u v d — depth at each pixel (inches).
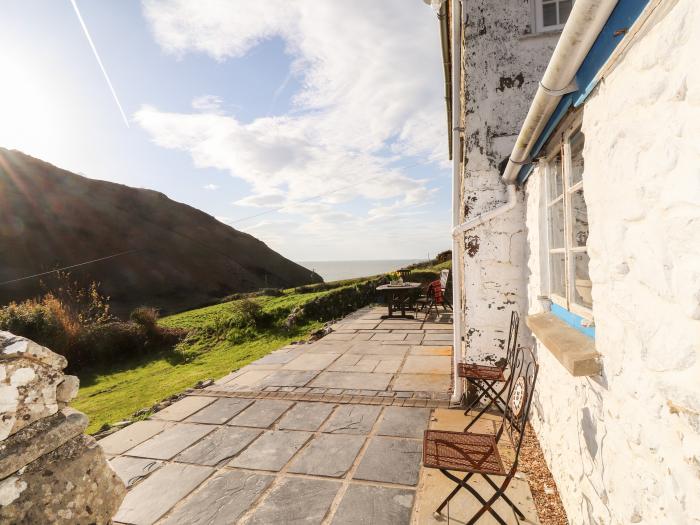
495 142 173.6
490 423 159.2
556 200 120.4
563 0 170.2
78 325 404.5
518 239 170.4
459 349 183.5
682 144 44.0
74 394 56.9
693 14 40.8
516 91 172.1
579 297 102.7
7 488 45.3
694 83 41.2
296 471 133.3
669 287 47.8
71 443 54.6
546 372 125.9
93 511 54.5
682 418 45.6
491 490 115.0
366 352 283.7
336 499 116.5
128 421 188.4
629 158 57.7
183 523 110.5
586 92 73.9
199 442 159.6
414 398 190.7
